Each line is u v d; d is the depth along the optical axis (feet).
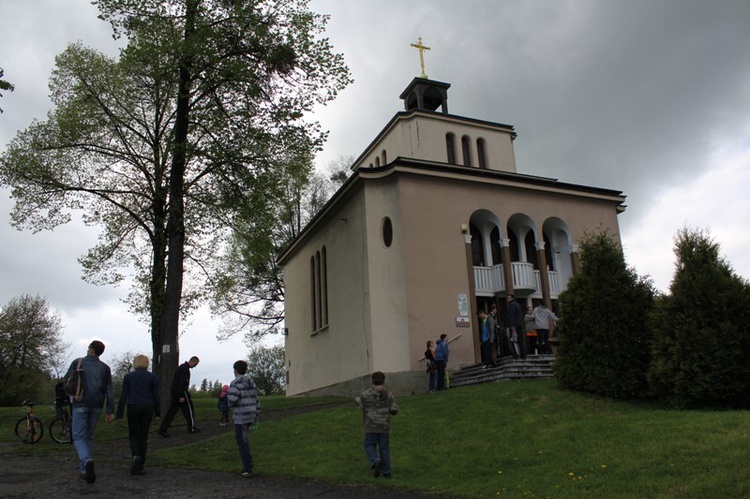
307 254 93.09
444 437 38.37
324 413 50.62
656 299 42.83
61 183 67.82
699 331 38.81
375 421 31.24
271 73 64.75
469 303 68.74
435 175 70.69
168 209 68.13
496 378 58.75
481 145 90.63
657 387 40.98
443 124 87.10
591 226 80.18
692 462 26.73
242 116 64.23
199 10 60.44
